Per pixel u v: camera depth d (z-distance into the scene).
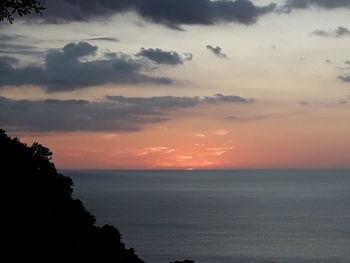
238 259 139.12
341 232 188.50
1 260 36.84
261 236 177.62
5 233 40.28
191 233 179.50
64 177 57.09
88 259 45.62
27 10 20.86
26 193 47.56
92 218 55.25
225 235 177.50
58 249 43.16
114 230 55.59
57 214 48.72
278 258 141.62
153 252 144.00
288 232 187.88
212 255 143.12
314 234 183.62
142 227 189.75
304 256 144.38
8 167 49.50
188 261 74.69
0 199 44.12
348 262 137.38
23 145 56.38
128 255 53.56
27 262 38.44
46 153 57.41
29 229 42.53
